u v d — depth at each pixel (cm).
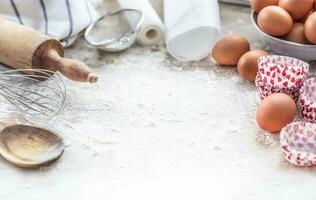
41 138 80
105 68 98
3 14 101
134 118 86
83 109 88
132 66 98
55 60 90
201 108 88
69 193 74
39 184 75
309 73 95
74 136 83
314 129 80
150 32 104
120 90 92
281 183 75
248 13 114
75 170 77
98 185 75
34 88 92
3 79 92
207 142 82
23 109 88
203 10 102
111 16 106
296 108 86
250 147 81
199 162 79
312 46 91
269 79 86
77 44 104
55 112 87
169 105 89
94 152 80
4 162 79
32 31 92
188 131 84
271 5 96
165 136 83
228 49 95
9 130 81
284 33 93
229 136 83
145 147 81
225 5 116
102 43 99
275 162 78
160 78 95
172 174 77
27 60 91
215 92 92
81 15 101
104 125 85
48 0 100
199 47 100
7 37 92
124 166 78
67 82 94
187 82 94
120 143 82
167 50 101
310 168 78
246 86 93
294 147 80
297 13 93
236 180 76
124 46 100
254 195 74
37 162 77
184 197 73
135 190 74
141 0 107
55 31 99
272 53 100
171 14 104
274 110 80
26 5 100
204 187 75
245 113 87
